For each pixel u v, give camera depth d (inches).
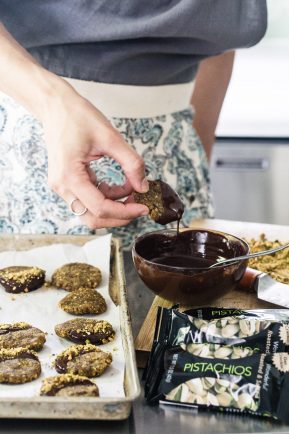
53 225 50.9
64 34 47.3
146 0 46.3
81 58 48.1
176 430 32.3
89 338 38.8
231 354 34.5
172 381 33.9
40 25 47.6
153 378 34.4
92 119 38.9
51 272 46.3
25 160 50.0
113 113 49.4
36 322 41.1
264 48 93.9
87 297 42.3
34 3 47.4
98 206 39.2
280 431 32.1
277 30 93.2
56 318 41.6
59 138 39.0
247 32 49.6
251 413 33.0
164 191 41.9
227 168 87.9
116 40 47.2
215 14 47.6
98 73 48.4
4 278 44.1
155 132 50.8
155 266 39.5
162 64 49.1
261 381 33.4
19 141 49.9
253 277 42.5
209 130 62.4
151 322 40.1
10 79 41.8
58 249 47.9
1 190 51.9
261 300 42.1
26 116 49.3
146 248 42.5
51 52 48.5
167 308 38.9
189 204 54.0
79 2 46.5
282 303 40.8
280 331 35.9
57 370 36.4
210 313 39.0
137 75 48.8
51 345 39.0
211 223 51.9
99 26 46.5
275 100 90.0
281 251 47.1
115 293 44.3
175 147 52.3
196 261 42.5
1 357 36.9
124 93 49.1
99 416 32.2
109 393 34.8
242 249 41.2
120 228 51.4
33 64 41.9
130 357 35.4
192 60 50.0
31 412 32.0
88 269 45.4
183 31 47.1
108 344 38.9
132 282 45.1
